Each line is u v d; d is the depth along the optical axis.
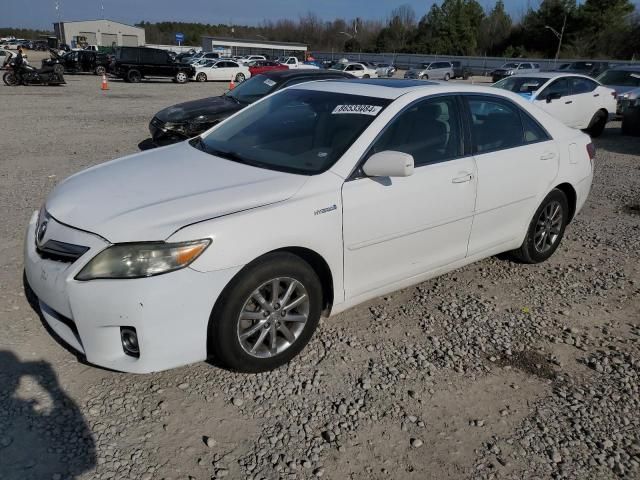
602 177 8.55
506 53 75.69
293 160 3.44
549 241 4.92
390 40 91.94
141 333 2.67
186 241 2.68
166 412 2.79
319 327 3.69
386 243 3.49
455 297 4.25
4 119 12.65
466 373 3.29
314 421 2.80
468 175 3.89
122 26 79.50
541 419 2.92
